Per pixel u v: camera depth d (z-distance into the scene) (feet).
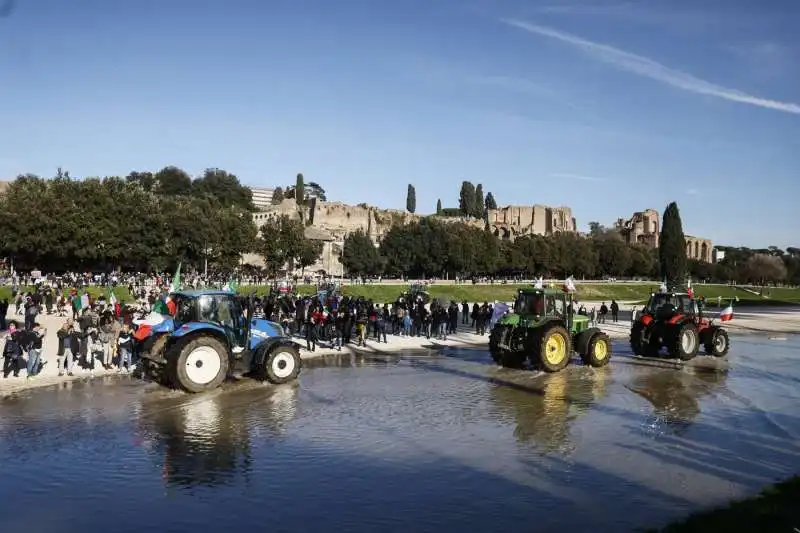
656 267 478.59
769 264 523.29
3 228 208.23
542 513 31.40
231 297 61.57
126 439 42.93
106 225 219.00
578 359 85.81
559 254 407.64
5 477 35.53
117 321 72.38
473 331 125.59
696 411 55.11
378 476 36.58
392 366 78.33
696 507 32.42
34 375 65.10
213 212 268.21
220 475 36.27
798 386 69.67
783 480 36.88
